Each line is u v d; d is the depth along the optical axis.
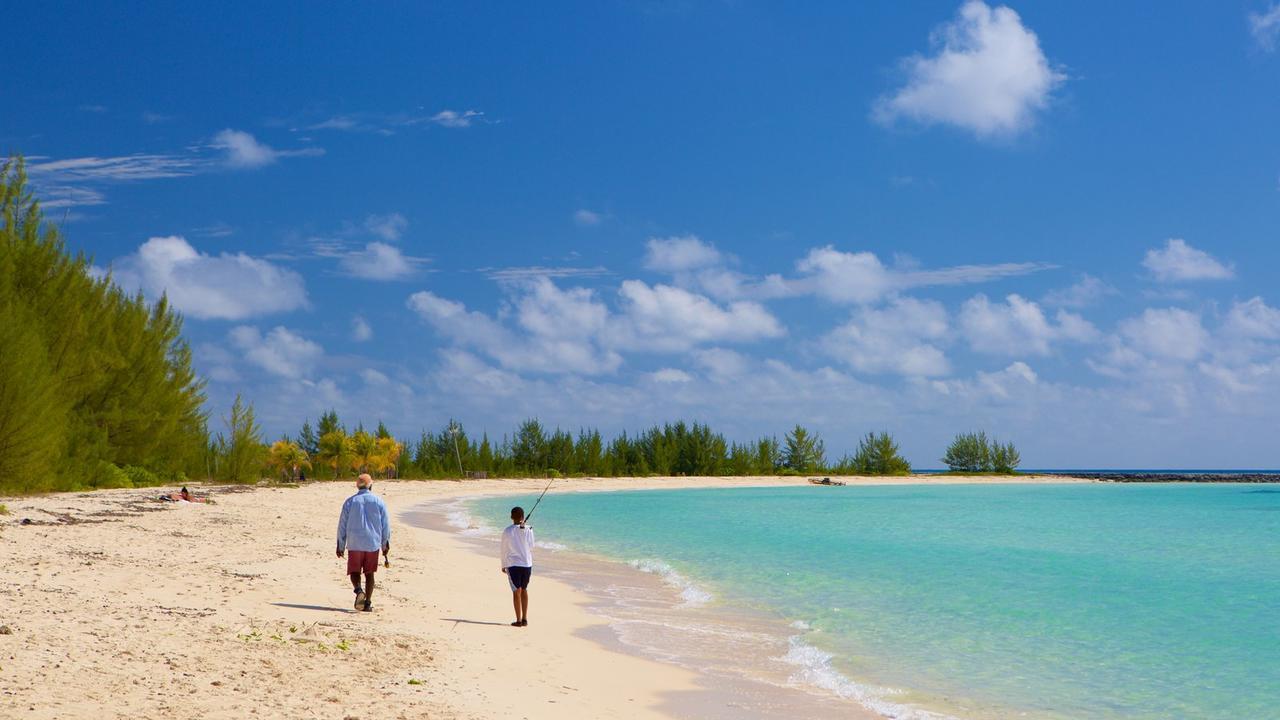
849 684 10.81
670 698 9.73
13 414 30.19
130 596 11.74
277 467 71.31
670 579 20.56
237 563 16.73
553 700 8.92
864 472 124.62
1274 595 19.38
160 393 42.94
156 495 34.16
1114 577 22.25
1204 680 11.55
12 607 9.99
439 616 13.42
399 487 74.06
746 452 115.44
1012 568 24.00
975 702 10.25
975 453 133.00
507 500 63.59
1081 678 11.57
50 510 24.14
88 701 6.77
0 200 37.38
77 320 37.75
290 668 8.73
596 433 105.69
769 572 22.33
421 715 7.57
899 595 18.66
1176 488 113.44
